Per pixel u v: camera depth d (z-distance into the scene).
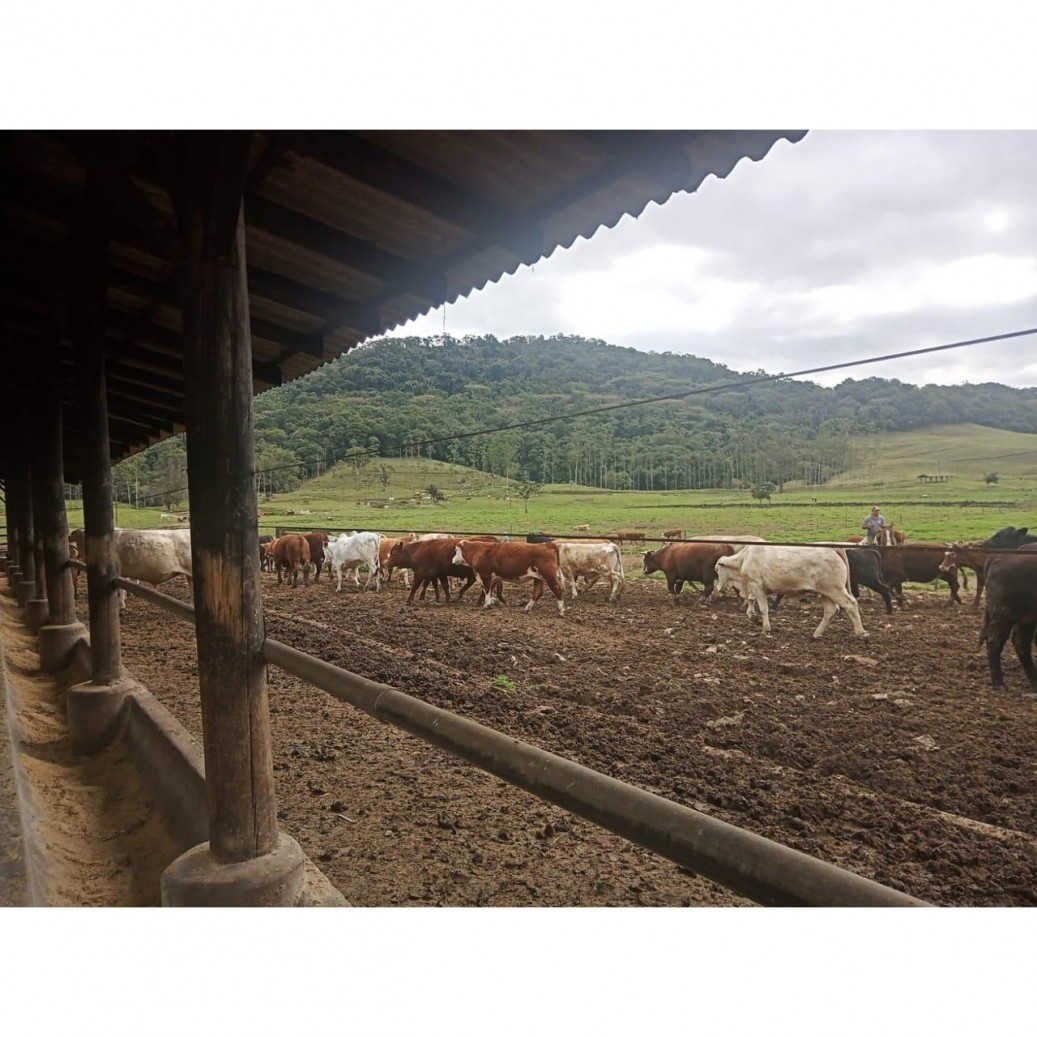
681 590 16.31
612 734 5.71
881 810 4.27
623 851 3.67
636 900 3.20
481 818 4.03
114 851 3.79
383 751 5.11
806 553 10.23
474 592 17.03
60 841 3.81
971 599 14.46
